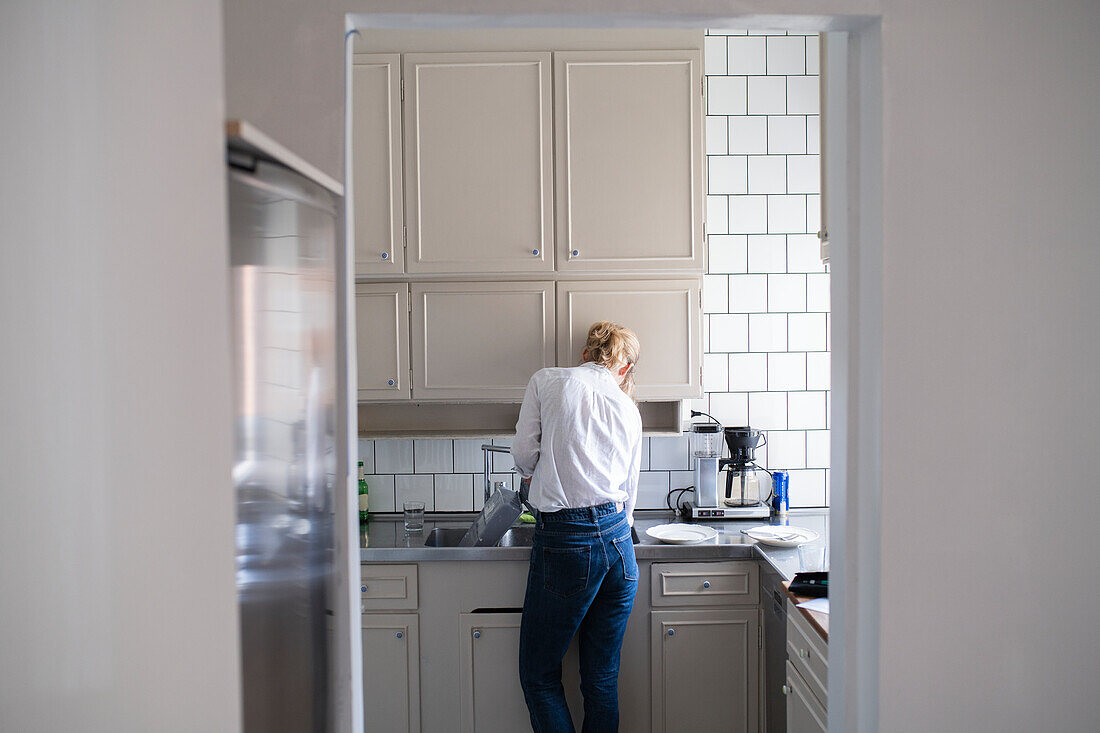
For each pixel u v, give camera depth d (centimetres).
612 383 253
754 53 308
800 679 203
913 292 130
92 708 79
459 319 278
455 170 272
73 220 77
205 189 76
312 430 106
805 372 315
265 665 89
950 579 131
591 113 272
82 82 76
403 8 128
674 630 267
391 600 265
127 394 77
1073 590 132
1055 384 131
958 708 132
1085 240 131
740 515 296
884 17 129
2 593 78
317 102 127
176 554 78
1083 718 132
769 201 311
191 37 75
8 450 77
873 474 134
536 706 253
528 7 128
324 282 111
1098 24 130
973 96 130
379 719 267
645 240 274
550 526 247
